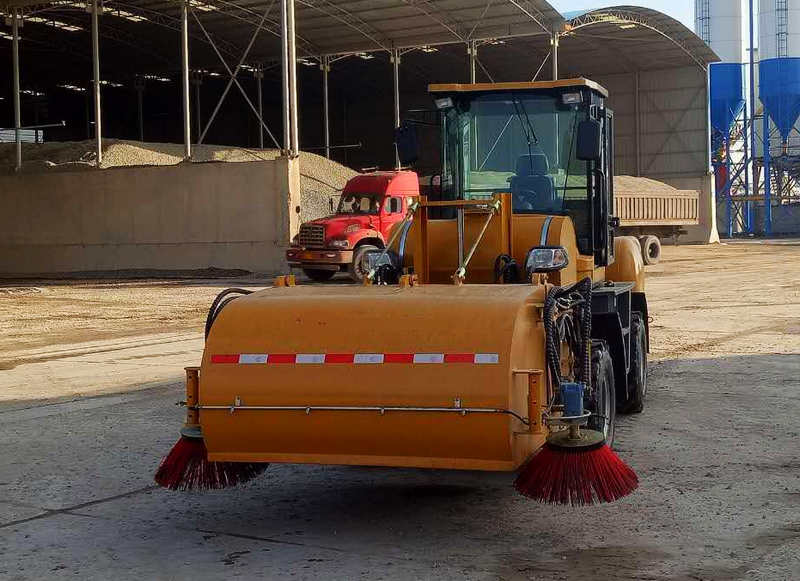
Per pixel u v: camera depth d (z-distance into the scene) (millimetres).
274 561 5262
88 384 11320
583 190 7727
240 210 32875
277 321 5605
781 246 49656
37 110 68125
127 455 7785
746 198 64500
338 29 41844
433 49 48062
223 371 5523
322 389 5348
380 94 64625
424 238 6926
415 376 5246
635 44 50094
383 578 4953
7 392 10883
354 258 26562
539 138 7777
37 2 36562
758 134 69562
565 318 6078
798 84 62344
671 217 37188
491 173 7852
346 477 7066
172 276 32281
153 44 47344
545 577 4922
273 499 6520
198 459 5785
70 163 37625
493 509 6184
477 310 5379
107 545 5598
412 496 6531
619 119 55656
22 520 6109
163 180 34344
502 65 55031
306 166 41188
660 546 5367
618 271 9727
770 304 19203
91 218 36031
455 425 5168
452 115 7914
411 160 7910
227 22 41969
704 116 53375
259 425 5453
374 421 5281
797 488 6465
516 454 5223
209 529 5871
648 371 11391
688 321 16391
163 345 14773
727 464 7129
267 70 53656
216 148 44281
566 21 40406
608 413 7332
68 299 23469
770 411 9023
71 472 7273
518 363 5262
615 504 6184
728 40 69375
